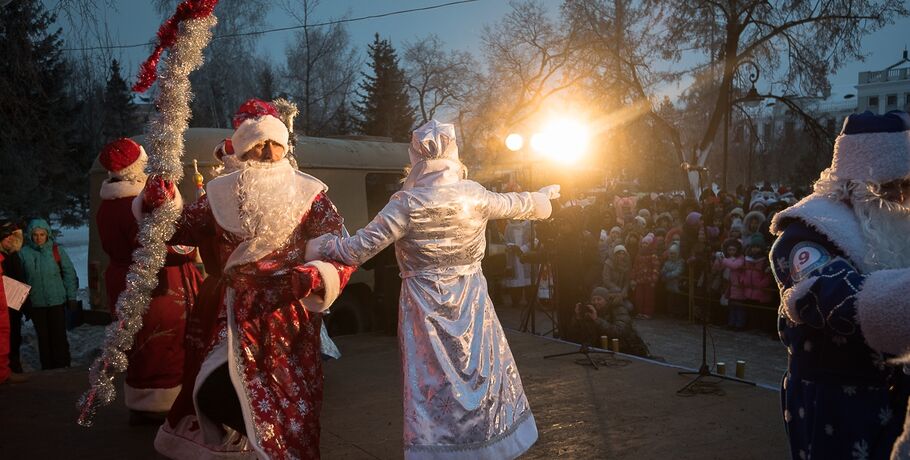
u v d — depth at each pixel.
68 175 26.22
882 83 78.69
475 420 3.36
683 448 4.34
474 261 3.62
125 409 5.30
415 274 3.52
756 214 11.02
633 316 12.29
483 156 37.53
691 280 11.62
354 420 4.98
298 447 3.37
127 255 4.59
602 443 4.45
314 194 3.59
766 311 10.80
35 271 8.06
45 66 22.02
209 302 3.67
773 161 45.88
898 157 2.14
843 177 2.22
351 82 33.91
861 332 1.98
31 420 5.07
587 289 9.16
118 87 25.30
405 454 3.34
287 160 3.72
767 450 4.29
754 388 5.53
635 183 34.16
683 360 9.07
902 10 23.78
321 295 3.30
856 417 2.15
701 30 26.00
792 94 26.73
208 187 3.59
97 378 3.58
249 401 3.30
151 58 3.61
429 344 3.41
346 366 6.50
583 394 5.45
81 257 28.55
